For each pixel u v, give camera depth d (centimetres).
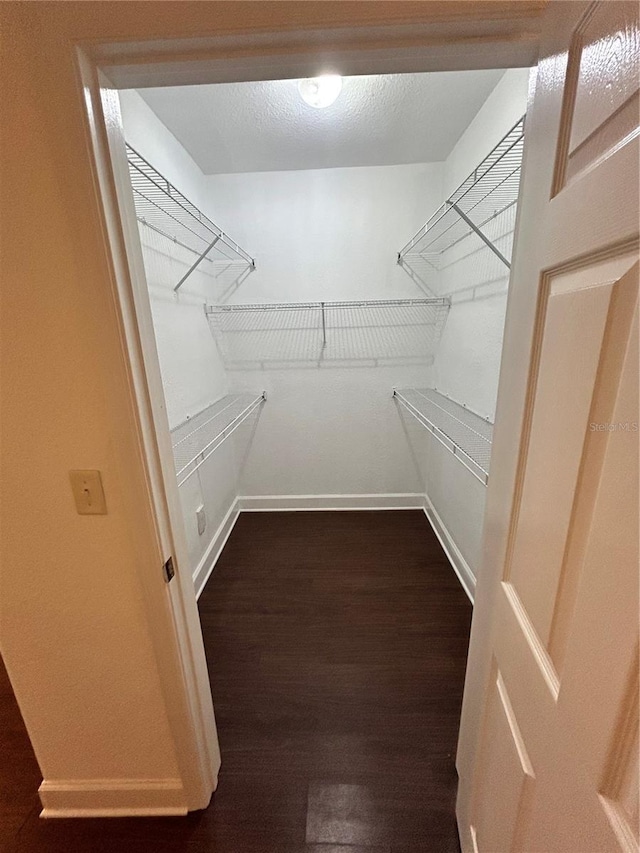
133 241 77
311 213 248
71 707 107
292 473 300
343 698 152
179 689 103
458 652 173
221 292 264
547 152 60
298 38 62
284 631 186
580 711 47
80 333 75
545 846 57
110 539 90
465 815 104
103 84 67
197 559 216
